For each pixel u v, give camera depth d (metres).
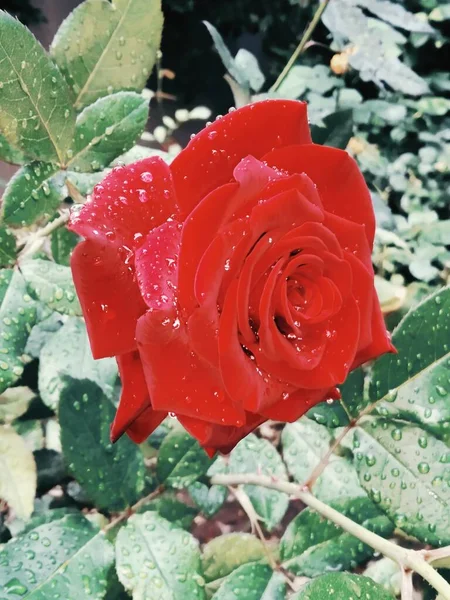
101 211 0.19
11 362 0.23
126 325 0.19
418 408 0.25
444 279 0.65
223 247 0.17
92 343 0.19
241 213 0.19
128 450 0.26
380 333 0.22
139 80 0.27
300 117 0.20
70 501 0.32
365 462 0.25
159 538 0.24
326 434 0.32
